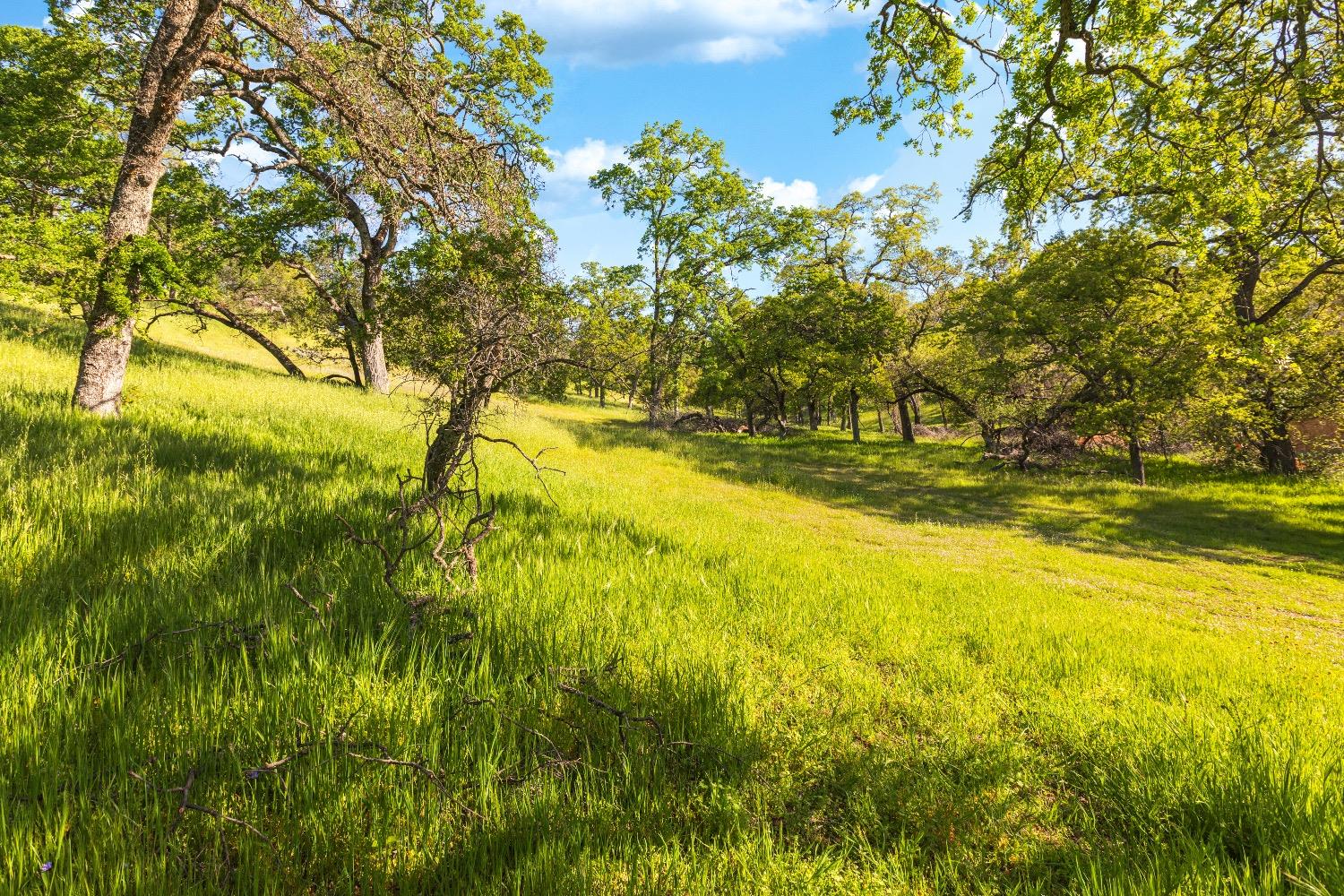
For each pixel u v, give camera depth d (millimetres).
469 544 3930
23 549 3279
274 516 4520
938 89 9328
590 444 19609
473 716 2408
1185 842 2164
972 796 2502
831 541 9508
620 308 28094
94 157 16266
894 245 29641
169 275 7328
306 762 1973
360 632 3004
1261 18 8609
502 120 10508
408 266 13367
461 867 1759
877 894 1893
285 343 35406
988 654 4434
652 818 2086
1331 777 2582
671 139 27297
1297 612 7355
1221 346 15219
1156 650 5047
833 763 2697
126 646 2539
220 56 7512
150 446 5852
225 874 1611
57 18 14773
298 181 18891
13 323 14336
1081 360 18484
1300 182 13422
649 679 3068
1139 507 14398
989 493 16391
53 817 1628
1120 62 8836
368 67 8312
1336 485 16297
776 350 32906
